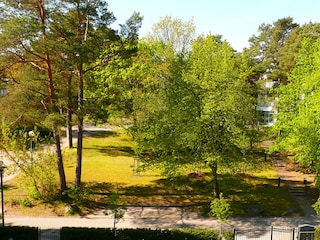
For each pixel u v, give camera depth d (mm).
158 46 44375
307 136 27344
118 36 28797
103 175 36438
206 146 27922
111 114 34344
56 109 29031
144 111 32500
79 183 31141
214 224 27141
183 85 28234
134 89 39469
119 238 23578
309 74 31234
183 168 29484
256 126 35062
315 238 23594
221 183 34875
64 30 26281
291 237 24984
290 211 29641
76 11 27953
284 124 31500
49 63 27328
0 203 29344
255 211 29438
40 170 29422
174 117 28375
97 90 36719
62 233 23781
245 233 25672
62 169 30297
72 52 25469
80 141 30625
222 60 28578
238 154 28734
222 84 27500
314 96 28609
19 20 23609
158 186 33938
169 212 29141
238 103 27672
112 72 37844
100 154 44188
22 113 27766
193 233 23594
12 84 28625
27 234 23844
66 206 29000
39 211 28406
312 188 34656
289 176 38250
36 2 25578
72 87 31297
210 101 26750
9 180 34812
